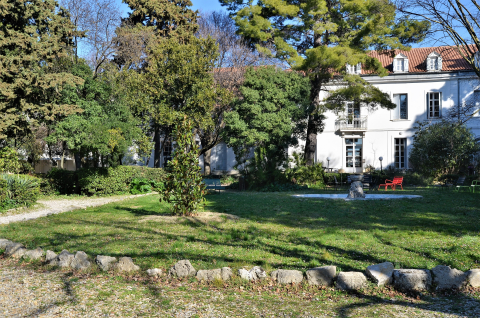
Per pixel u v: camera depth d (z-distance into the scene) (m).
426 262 5.46
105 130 16.81
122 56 26.03
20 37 14.75
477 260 5.54
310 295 4.35
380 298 4.23
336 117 32.00
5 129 14.45
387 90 31.52
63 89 16.98
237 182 22.70
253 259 5.70
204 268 5.19
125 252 6.15
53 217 10.47
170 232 7.96
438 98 30.64
